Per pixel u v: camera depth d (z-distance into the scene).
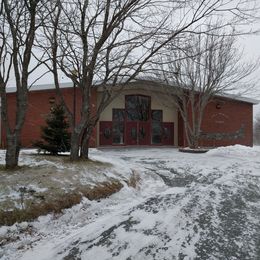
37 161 11.04
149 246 4.94
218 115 31.91
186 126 26.34
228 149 24.41
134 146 30.38
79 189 9.02
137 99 31.06
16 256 5.72
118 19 11.30
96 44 11.52
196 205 6.75
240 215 6.36
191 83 25.52
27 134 26.66
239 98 32.31
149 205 6.84
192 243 5.02
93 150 24.86
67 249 5.38
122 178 11.26
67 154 14.35
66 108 12.23
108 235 5.49
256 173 13.31
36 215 7.43
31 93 26.67
